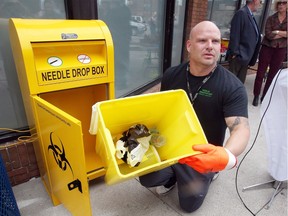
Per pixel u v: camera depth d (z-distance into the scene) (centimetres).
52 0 158
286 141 145
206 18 390
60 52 128
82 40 131
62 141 107
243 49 302
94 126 93
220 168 82
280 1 294
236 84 121
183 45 368
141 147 108
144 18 264
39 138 133
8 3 141
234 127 111
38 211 150
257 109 327
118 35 226
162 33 315
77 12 164
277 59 311
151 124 123
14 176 166
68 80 130
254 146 231
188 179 137
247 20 291
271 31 307
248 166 200
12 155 160
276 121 148
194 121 103
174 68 143
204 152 83
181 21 347
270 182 177
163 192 164
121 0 218
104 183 175
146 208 154
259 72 324
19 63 125
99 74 142
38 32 118
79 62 133
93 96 172
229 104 119
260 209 155
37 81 119
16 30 112
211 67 123
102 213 150
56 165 126
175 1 306
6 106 157
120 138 111
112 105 96
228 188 173
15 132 161
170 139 117
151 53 299
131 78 266
